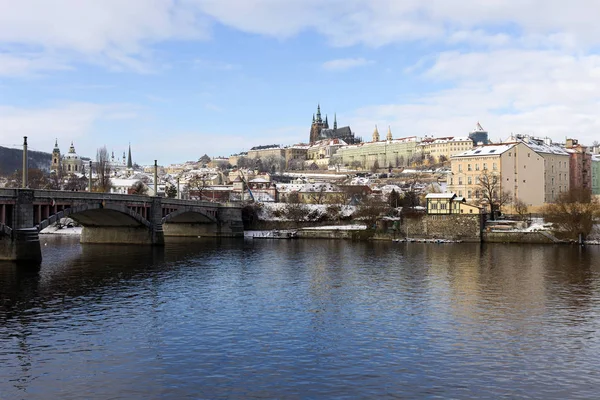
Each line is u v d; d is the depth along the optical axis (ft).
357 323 179.11
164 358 141.18
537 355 145.59
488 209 588.91
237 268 312.50
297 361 139.44
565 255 383.45
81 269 297.94
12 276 265.13
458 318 186.60
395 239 534.37
